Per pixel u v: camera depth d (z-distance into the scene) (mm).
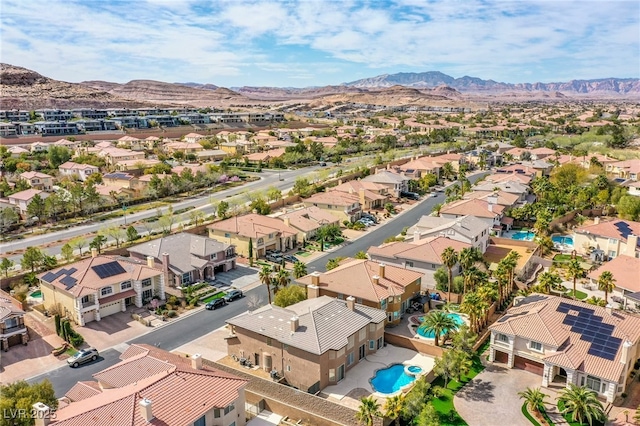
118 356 62906
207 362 59500
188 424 41312
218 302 76438
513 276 80250
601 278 70500
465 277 74312
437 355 61938
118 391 45125
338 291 70125
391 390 55062
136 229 114625
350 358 59188
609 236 93500
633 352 54000
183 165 185000
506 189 133125
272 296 79750
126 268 78250
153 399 42438
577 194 131125
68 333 66000
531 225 118938
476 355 59938
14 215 116562
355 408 51344
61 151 189000
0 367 60281
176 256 86250
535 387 54125
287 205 136125
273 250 101688
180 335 68062
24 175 153000
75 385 51531
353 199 126812
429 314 63469
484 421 48812
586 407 46719
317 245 106375
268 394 53562
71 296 71125
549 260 94312
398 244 86938
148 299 78250
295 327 57000
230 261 91750
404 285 71438
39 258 87875
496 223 110375
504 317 60906
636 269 77312
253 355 59938
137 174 173375
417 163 179500
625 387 52531
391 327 69062
